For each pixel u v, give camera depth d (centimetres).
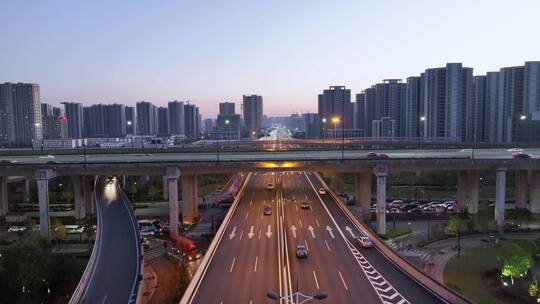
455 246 7675
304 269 5684
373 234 7106
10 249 6228
